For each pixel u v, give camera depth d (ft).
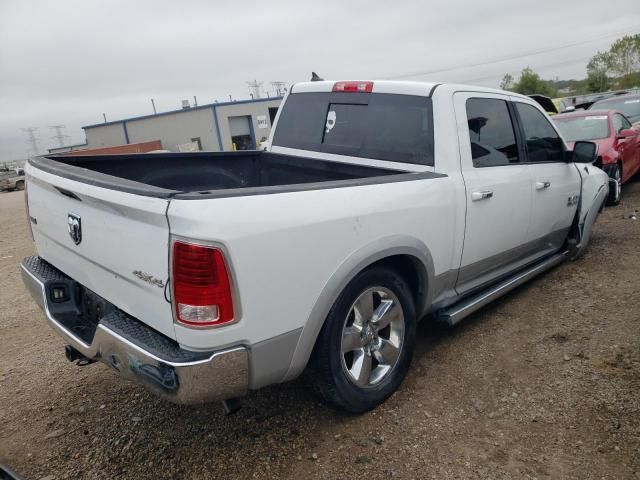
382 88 12.17
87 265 8.96
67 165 10.00
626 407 9.58
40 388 11.78
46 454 9.38
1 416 10.69
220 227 6.94
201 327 7.05
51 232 9.95
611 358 11.32
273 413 10.21
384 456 8.79
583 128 29.12
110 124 168.45
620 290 14.98
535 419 9.50
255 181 15.16
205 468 8.78
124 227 7.72
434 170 11.03
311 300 8.21
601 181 18.13
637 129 31.94
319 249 8.21
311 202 8.17
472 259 11.98
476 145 11.94
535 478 8.09
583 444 8.74
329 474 8.43
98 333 8.19
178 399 7.28
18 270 23.35
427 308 11.23
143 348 7.45
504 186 12.48
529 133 14.15
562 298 14.83
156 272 7.30
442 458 8.66
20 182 103.40
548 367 11.25
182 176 13.75
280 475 8.50
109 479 8.66
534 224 14.15
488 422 9.53
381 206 9.25
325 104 13.43
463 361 11.78
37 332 15.30
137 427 10.05
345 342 9.22
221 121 150.10
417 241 10.07
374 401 9.88
